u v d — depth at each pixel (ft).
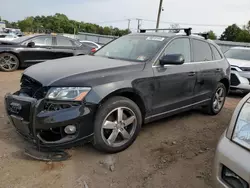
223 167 5.84
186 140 12.32
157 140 12.07
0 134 11.49
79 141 9.16
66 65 10.71
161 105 12.03
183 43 13.48
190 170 9.65
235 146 5.77
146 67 11.16
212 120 15.62
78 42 33.37
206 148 11.59
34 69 10.62
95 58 12.41
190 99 13.75
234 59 24.91
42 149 9.07
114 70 10.24
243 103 6.35
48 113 8.64
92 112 9.20
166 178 9.05
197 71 13.75
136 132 10.96
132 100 11.07
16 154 9.90
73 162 9.65
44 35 30.42
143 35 13.89
